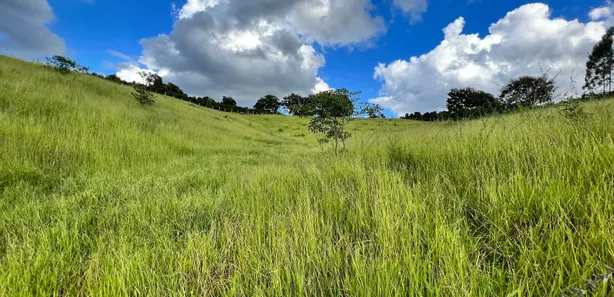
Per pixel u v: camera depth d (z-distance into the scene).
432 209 2.06
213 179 4.66
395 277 1.35
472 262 1.46
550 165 2.12
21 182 3.58
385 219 1.89
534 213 1.73
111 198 3.32
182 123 14.60
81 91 12.62
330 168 4.11
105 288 1.43
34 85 9.95
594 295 1.05
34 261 1.69
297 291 1.41
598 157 1.94
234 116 42.72
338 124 8.01
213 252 1.80
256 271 1.50
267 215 2.48
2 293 1.38
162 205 2.91
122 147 6.57
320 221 2.20
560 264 1.24
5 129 5.21
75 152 5.33
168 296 1.41
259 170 5.11
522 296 1.19
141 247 1.92
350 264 1.59
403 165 3.61
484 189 2.16
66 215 2.47
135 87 18.80
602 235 1.28
